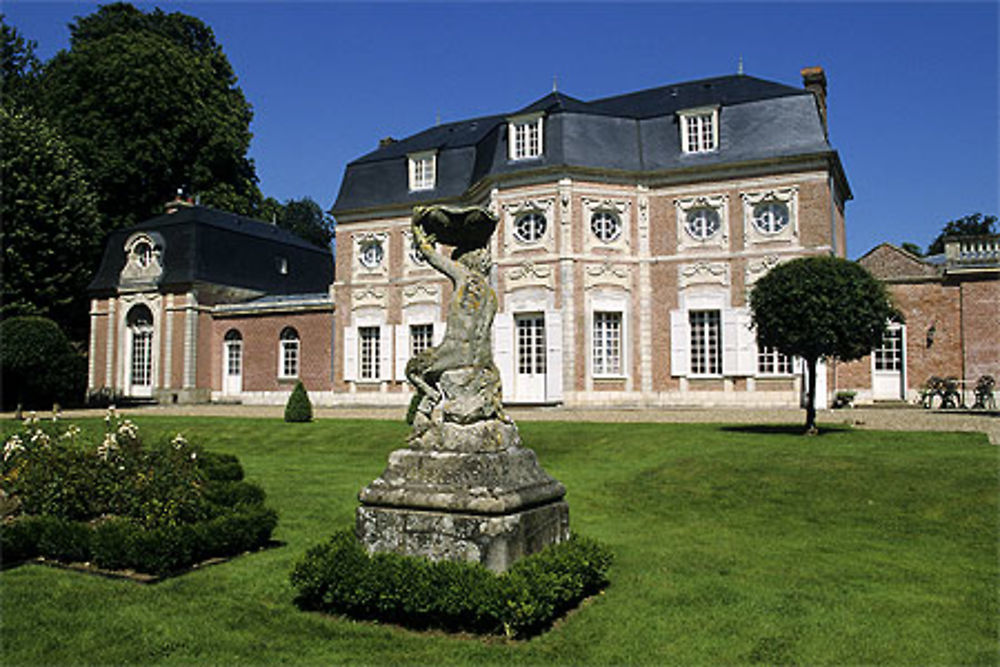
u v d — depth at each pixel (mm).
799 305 14500
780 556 7723
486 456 5945
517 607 5141
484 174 26391
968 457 11445
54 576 6910
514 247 24781
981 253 22969
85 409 29016
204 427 20156
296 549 8031
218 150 36875
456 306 6570
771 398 23156
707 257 24109
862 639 5320
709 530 9047
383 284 29156
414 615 5598
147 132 34500
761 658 4973
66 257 29891
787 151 23484
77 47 34469
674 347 24250
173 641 5273
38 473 8273
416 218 6945
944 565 7371
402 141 33125
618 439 15523
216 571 7098
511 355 24609
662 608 5973
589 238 24359
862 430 15250
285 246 36031
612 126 25391
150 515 7559
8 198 28109
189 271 31000
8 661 4934
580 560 6012
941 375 22922
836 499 10023
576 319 23938
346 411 25781
